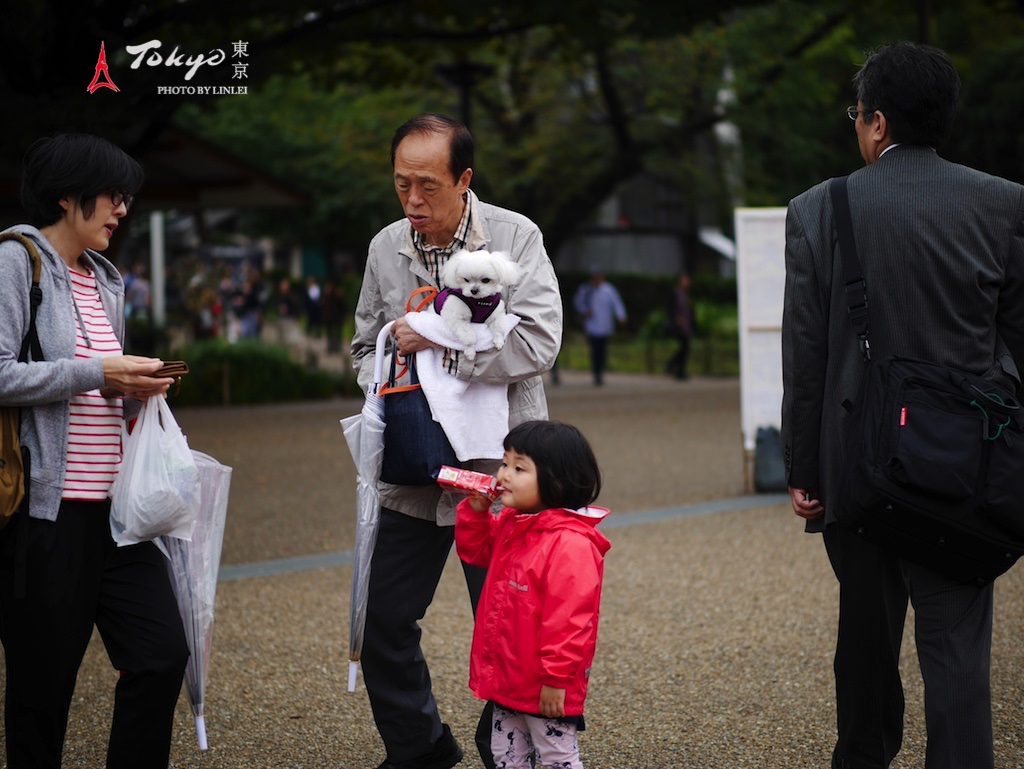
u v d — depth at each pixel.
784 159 25.86
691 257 39.41
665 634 5.09
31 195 2.81
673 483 9.43
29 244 2.74
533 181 24.66
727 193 26.81
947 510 2.60
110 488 2.84
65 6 10.01
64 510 2.76
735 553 6.64
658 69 23.19
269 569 6.40
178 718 4.11
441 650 4.87
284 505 8.53
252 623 5.32
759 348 8.70
